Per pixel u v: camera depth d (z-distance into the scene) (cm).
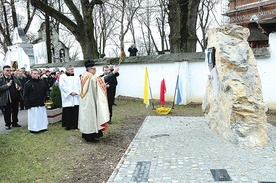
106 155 658
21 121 1109
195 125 909
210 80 865
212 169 528
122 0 2739
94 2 1814
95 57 1833
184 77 1334
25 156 652
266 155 599
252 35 1942
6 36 2986
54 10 1847
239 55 725
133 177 506
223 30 763
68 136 821
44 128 888
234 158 585
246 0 2914
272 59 1091
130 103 1441
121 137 805
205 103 910
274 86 1091
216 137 754
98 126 751
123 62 1555
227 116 719
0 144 746
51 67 2078
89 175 543
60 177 537
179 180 486
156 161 583
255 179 478
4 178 535
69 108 907
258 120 684
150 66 1468
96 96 757
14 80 997
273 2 2606
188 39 1533
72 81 918
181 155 615
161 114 1138
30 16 3105
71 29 1853
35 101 864
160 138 761
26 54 2523
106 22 3950
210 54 813
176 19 1533
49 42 2494
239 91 691
